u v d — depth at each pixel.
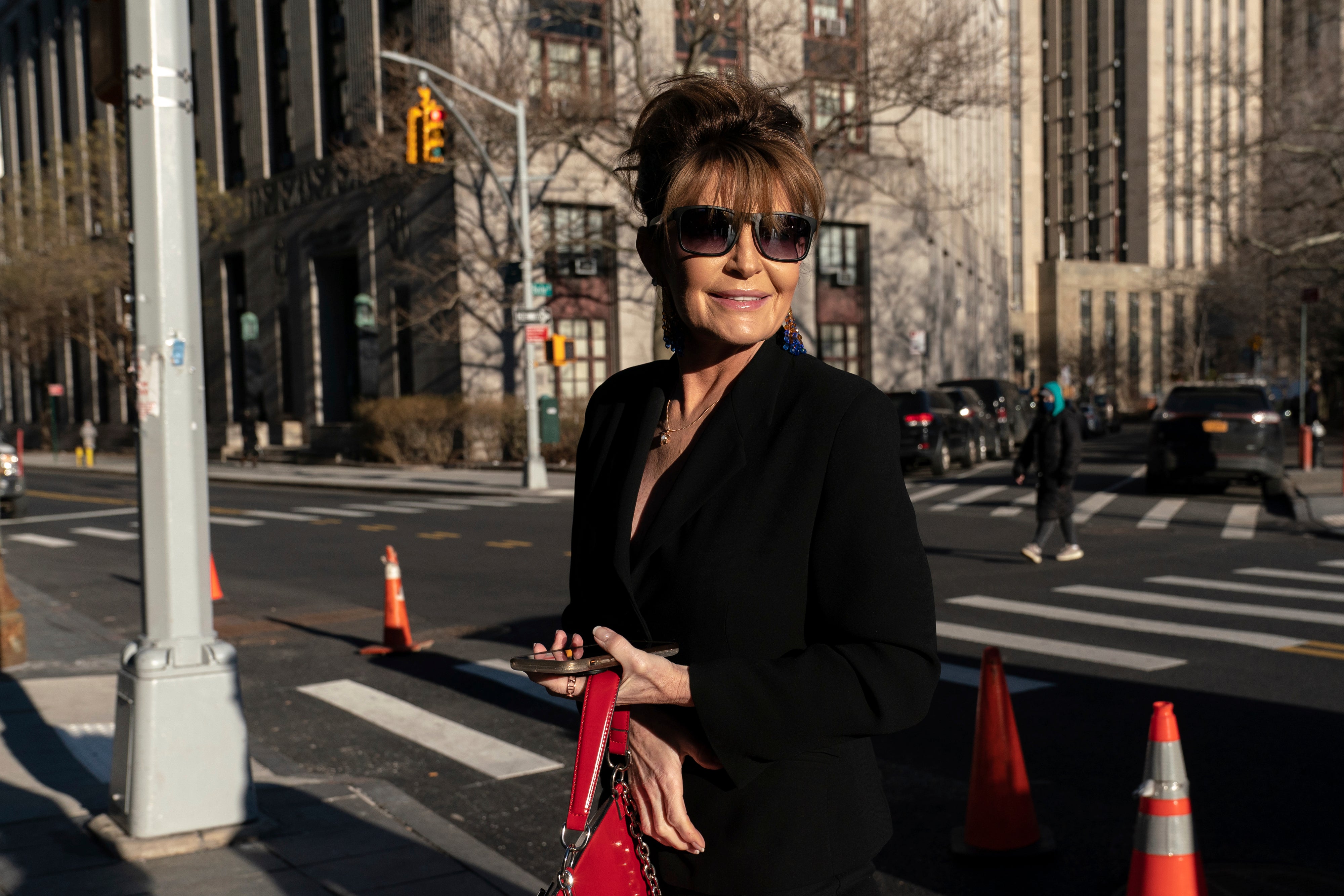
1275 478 18.22
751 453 1.57
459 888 3.86
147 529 4.35
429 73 27.98
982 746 4.33
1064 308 95.00
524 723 6.32
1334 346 42.94
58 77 55.75
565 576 11.52
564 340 23.09
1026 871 4.15
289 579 11.77
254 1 40.12
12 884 3.88
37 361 54.34
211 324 44.53
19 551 15.09
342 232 36.62
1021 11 90.81
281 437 40.59
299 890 3.82
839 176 36.41
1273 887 3.86
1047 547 13.08
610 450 1.77
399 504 20.89
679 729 1.52
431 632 8.87
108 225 46.75
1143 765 5.24
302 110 38.28
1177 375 46.09
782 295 1.63
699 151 1.61
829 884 1.55
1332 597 9.38
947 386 28.92
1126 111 98.12
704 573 1.51
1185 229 100.19
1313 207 25.39
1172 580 10.49
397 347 34.38
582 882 1.50
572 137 27.12
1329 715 5.91
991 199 66.69
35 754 5.52
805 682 1.41
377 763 5.64
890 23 25.98
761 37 26.08
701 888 1.56
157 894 3.79
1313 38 24.86
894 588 1.46
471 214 31.12
